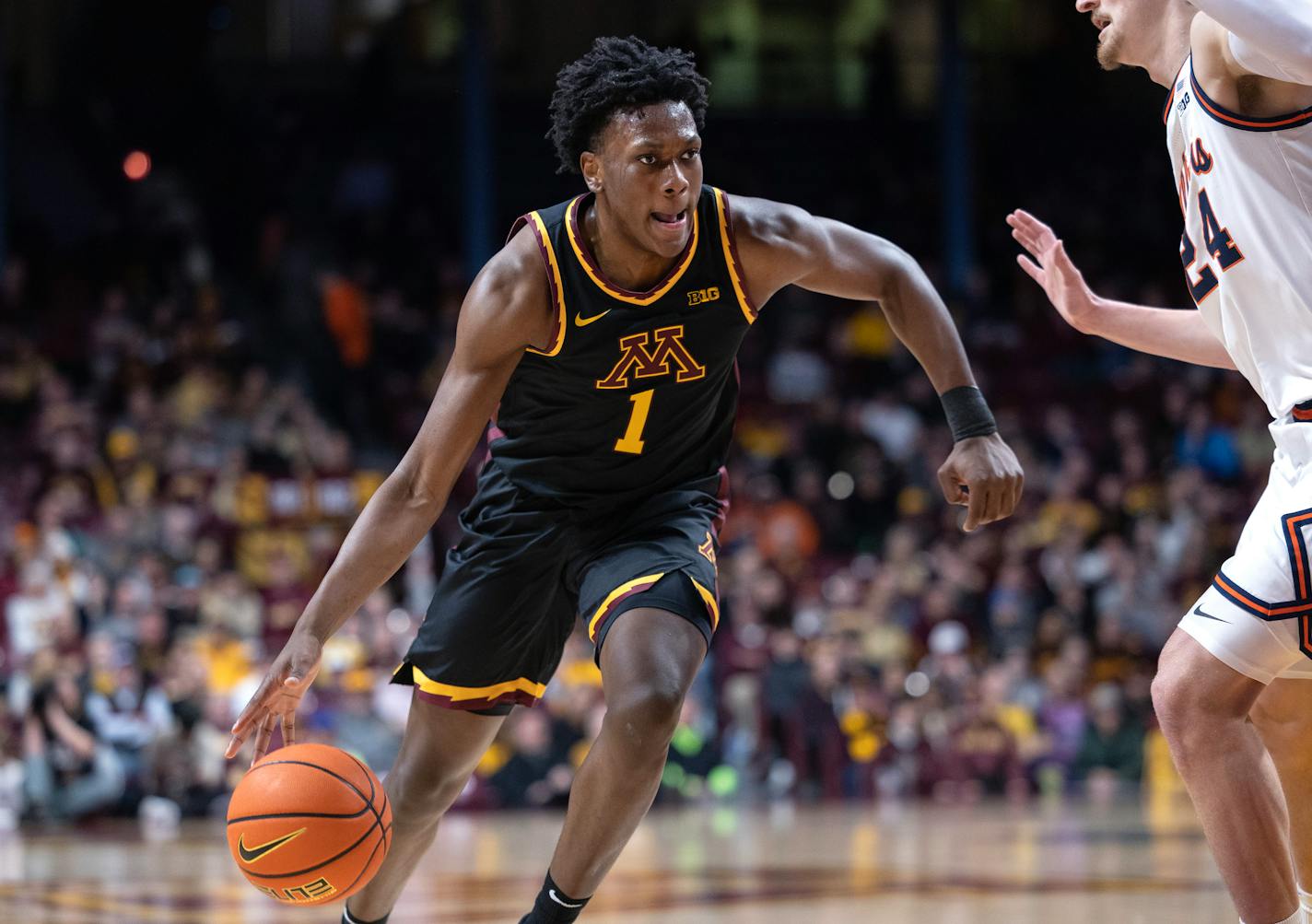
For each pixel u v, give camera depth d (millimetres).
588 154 3047
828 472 14117
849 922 4492
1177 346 3438
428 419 3135
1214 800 2893
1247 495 14609
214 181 16859
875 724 11219
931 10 20047
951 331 3279
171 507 11406
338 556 3115
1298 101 2754
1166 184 19562
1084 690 11844
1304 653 2836
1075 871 5957
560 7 19078
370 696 10094
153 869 6840
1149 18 3023
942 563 12430
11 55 17047
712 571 3236
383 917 3588
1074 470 14148
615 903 5145
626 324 3117
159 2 17219
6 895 5730
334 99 18359
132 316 14539
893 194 18516
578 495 3357
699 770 10992
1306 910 3066
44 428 12336
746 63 19656
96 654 9844
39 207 16625
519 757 10430
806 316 16375
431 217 18141
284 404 12961
